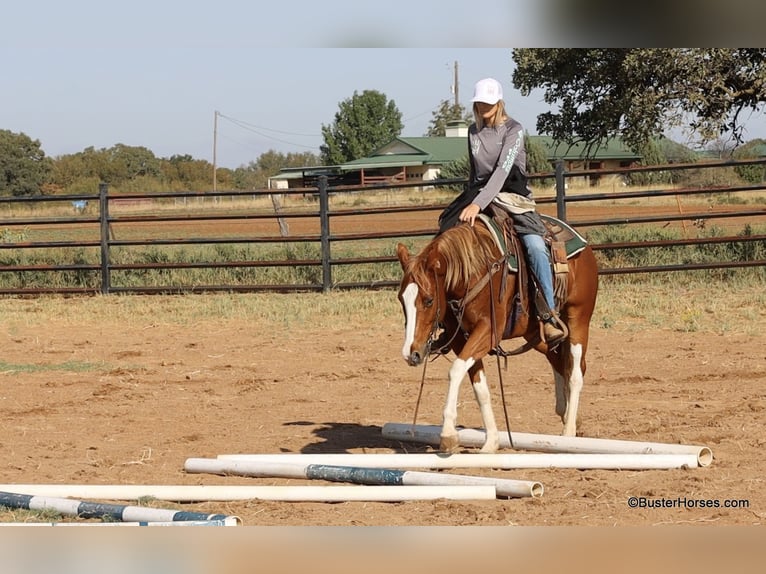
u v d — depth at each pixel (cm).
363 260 1791
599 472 695
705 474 673
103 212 1875
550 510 598
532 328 758
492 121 735
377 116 10006
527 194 762
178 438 853
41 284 1988
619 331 1377
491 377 1120
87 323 1603
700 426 834
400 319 1535
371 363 1225
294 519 589
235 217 1834
